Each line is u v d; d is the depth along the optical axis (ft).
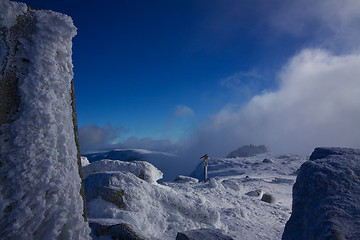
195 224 17.85
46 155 6.31
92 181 17.52
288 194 46.88
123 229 11.19
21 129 6.05
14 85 6.22
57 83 6.75
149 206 16.99
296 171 88.22
